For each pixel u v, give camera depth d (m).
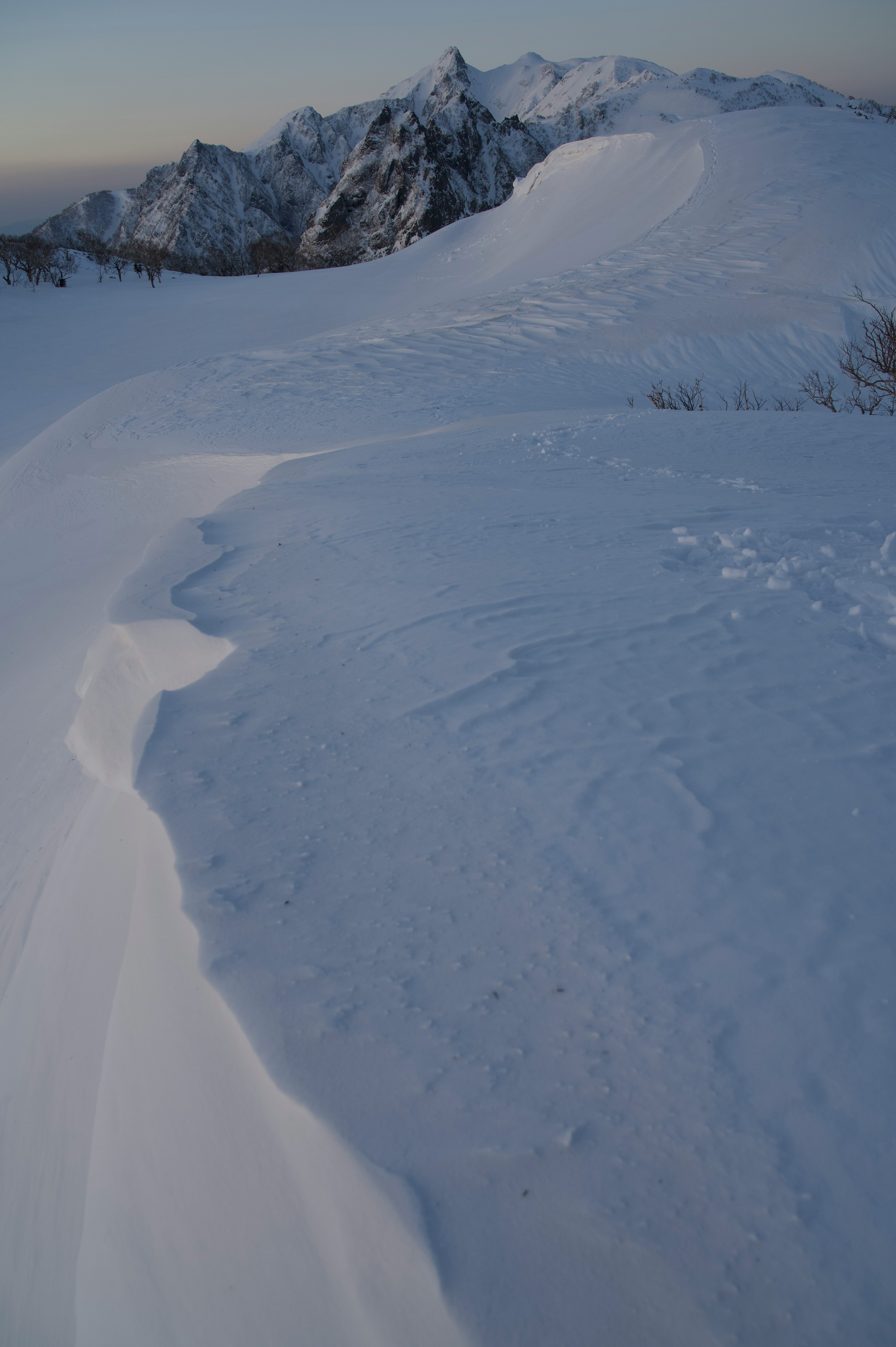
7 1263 2.64
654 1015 1.64
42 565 15.89
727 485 7.43
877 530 5.27
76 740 4.34
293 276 80.50
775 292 26.86
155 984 2.26
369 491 7.41
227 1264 1.69
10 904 4.76
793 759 2.45
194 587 4.80
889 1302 1.20
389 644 3.55
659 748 2.54
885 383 20.08
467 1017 1.68
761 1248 1.27
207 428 19.88
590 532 5.34
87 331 59.00
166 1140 2.00
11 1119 3.08
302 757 2.70
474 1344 1.22
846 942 1.78
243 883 2.12
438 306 36.78
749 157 44.59
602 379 21.83
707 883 1.97
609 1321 1.23
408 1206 1.37
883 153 41.97
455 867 2.11
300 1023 1.70
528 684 3.03
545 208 65.88
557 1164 1.40
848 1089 1.48
